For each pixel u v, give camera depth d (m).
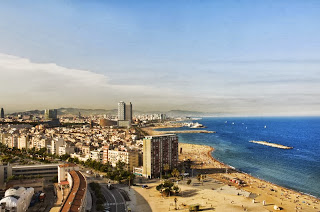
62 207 172.62
